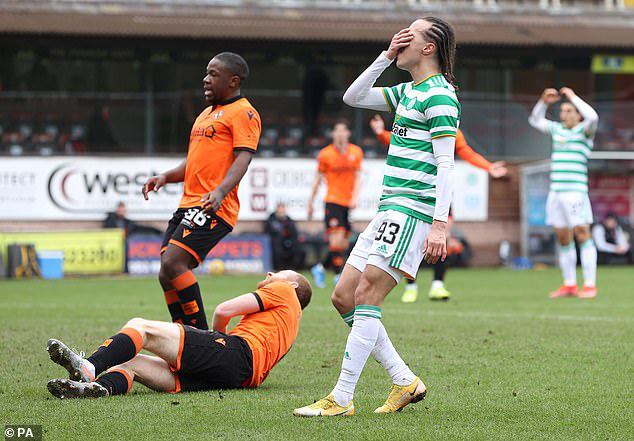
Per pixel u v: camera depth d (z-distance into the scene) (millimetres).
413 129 19000
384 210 19125
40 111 82375
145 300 48031
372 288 18922
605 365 25969
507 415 19188
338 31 87188
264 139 86000
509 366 25750
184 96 84500
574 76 91062
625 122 91000
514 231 88562
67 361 19531
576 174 49250
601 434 17484
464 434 17250
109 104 83375
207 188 25375
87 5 88688
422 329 33938
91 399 19859
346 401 18938
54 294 52812
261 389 21828
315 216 82875
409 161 18969
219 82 25359
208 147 25344
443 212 18406
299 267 79375
